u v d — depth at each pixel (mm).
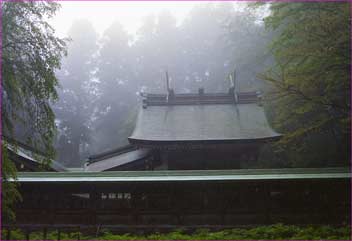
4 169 11109
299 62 18703
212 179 16719
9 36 11445
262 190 17297
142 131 23172
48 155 12188
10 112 12000
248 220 17031
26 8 11711
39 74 11703
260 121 24344
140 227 16766
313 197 17250
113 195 17453
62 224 17172
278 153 26859
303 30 18109
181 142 21000
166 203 17281
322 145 24203
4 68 11219
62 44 12500
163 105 26562
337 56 17016
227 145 21359
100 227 16828
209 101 26781
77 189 17453
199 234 15680
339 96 19438
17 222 17219
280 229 15250
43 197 17516
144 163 22500
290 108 20828
